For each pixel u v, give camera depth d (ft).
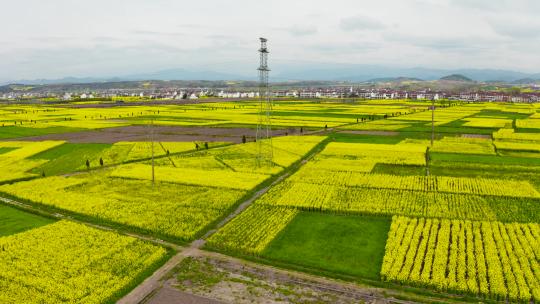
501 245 132.98
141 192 197.06
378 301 106.73
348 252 133.28
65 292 108.17
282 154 290.35
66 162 267.59
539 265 121.08
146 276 118.73
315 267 123.95
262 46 272.51
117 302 106.11
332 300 107.34
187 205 176.04
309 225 156.15
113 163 263.90
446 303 105.40
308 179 219.20
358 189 200.64
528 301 105.40
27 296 106.73
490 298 107.76
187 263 126.62
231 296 109.09
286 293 110.42
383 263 122.42
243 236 144.56
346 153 290.76
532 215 164.86
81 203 177.58
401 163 257.55
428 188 201.98
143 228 151.33
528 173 234.99
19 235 144.25
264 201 181.78
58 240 140.05
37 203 180.55
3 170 243.19
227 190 198.18
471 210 169.89
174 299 107.55
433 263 122.72
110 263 124.77
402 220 156.04
